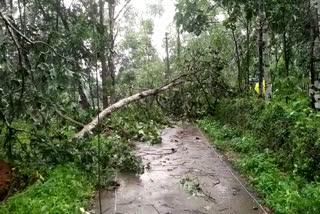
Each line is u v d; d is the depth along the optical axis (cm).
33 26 904
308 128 518
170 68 1714
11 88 546
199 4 983
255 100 825
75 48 848
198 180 552
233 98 1064
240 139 746
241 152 698
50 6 930
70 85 625
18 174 519
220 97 1173
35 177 510
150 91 1071
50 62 577
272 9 793
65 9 930
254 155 618
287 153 556
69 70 580
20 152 559
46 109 615
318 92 596
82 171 558
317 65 594
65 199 439
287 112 621
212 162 659
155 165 648
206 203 457
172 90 1193
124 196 488
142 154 735
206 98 1152
